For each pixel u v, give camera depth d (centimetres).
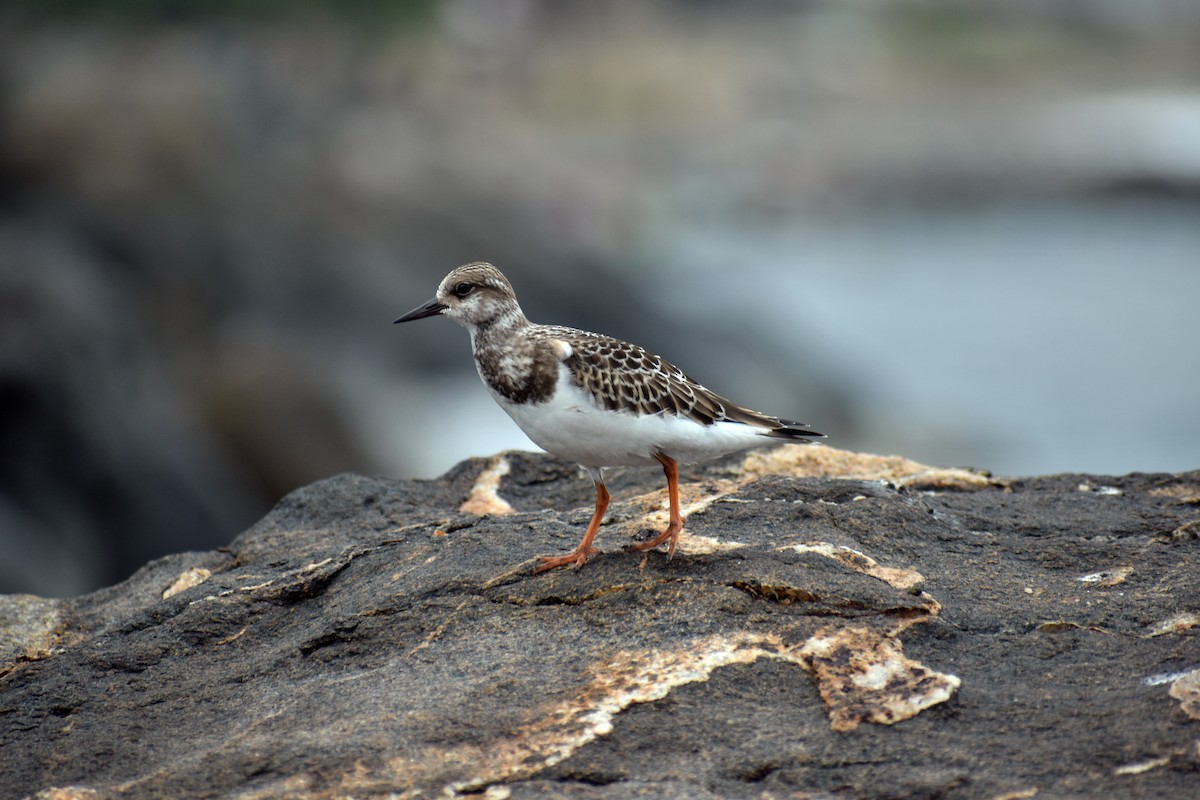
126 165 3856
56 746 608
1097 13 12838
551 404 670
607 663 608
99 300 2497
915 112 9288
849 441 3253
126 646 700
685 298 4406
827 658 602
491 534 756
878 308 4859
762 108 9131
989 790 508
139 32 5278
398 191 4581
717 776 530
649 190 6750
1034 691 577
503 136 7112
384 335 3691
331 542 824
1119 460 3086
